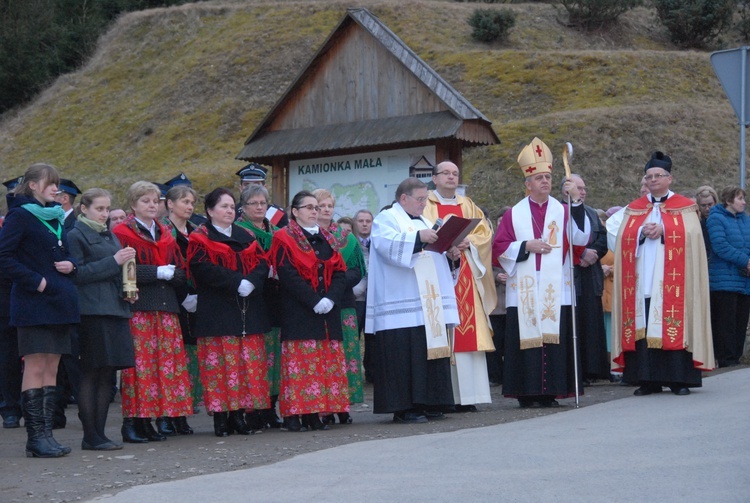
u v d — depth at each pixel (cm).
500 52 2878
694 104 2450
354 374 852
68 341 670
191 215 894
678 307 852
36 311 645
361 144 1388
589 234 903
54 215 657
